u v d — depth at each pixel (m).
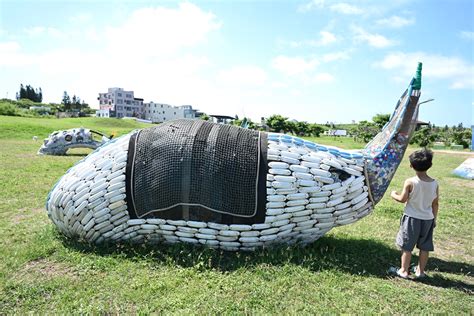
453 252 5.63
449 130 72.19
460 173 15.19
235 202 4.56
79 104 100.69
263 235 4.68
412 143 49.19
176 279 4.12
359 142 48.88
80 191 4.80
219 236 4.64
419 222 4.37
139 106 103.62
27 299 3.72
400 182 12.60
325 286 4.07
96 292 3.86
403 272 4.48
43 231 5.56
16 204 7.50
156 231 4.82
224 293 3.88
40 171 11.73
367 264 4.79
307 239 4.97
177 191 4.59
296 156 4.72
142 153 4.77
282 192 4.59
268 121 58.97
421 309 3.73
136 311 3.54
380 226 6.68
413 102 4.89
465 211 8.27
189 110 109.50
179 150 4.62
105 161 4.86
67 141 17.92
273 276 4.22
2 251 4.87
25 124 32.94
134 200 4.73
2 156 15.99
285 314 3.53
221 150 4.63
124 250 4.83
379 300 3.86
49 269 4.41
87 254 4.76
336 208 4.76
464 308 3.78
